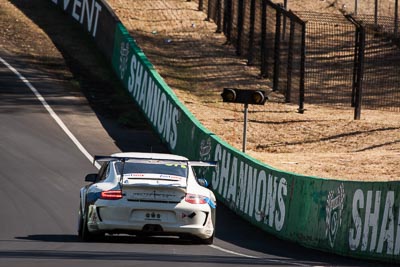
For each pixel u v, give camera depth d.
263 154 111.38
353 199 63.28
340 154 112.62
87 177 61.88
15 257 46.72
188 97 143.62
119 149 114.31
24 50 160.12
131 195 56.88
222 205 90.62
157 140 120.44
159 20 185.62
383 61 172.12
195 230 57.56
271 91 151.38
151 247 55.94
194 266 45.19
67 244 56.59
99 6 164.50
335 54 173.62
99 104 136.38
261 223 80.25
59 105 133.25
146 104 129.38
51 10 183.62
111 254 49.72
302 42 138.50
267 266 47.94
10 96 135.38
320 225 68.25
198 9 195.12
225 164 91.12
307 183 71.31
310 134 124.38
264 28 157.50
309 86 157.50
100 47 162.38
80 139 116.88
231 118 131.88
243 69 161.75
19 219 73.88
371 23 191.88
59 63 155.38
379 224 59.59
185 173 59.59
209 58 166.25
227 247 63.66
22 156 104.44
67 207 81.56
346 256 63.31
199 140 100.38
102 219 56.81
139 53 137.75
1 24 172.88
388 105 149.75
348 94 154.88
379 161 105.69
